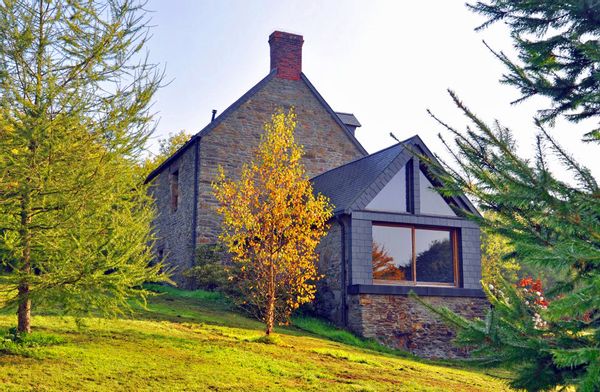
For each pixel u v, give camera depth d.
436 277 18.81
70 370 8.95
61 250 8.89
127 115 9.19
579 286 4.52
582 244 4.05
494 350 4.75
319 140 24.80
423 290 17.89
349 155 25.23
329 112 25.25
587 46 5.39
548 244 4.57
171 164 25.92
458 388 10.80
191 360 10.38
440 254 19.03
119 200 9.50
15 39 8.88
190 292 20.02
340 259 18.14
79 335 11.26
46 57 9.33
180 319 14.77
